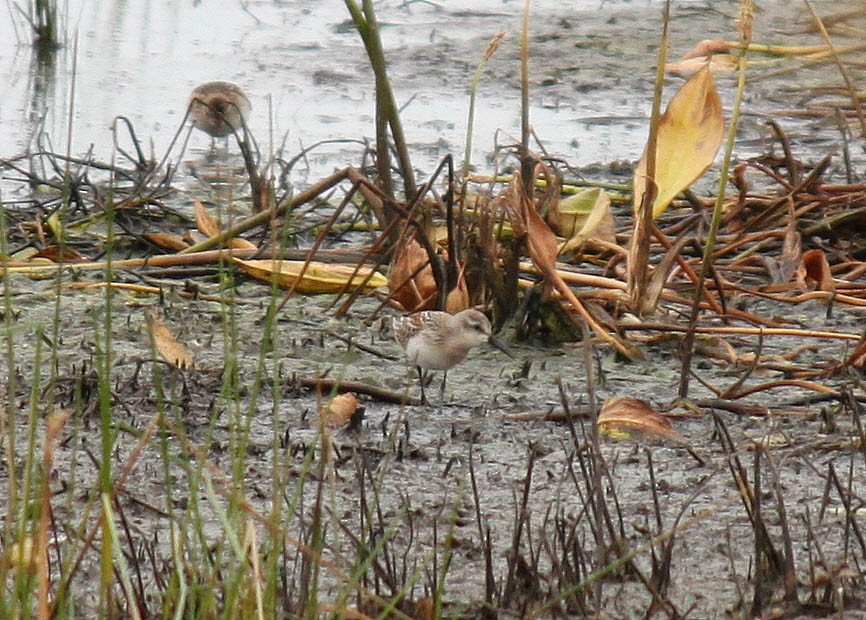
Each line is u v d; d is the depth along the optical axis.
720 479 8.86
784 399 10.39
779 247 13.88
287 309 12.48
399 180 15.89
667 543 7.49
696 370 11.21
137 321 12.04
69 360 10.95
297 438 9.47
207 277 13.30
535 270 12.67
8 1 24.20
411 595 7.13
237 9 24.91
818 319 12.38
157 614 6.81
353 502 8.42
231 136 17.88
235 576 6.20
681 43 22.25
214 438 9.43
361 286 12.23
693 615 7.10
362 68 21.25
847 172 15.31
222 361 11.05
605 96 20.14
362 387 10.41
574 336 11.83
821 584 7.30
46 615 5.92
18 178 16.09
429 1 25.22
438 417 10.06
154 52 22.05
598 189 13.57
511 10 24.75
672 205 15.03
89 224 14.44
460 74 21.05
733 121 10.79
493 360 11.44
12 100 19.39
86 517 6.41
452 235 12.04
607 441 9.53
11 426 6.35
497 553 7.78
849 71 14.59
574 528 7.30
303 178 16.33
